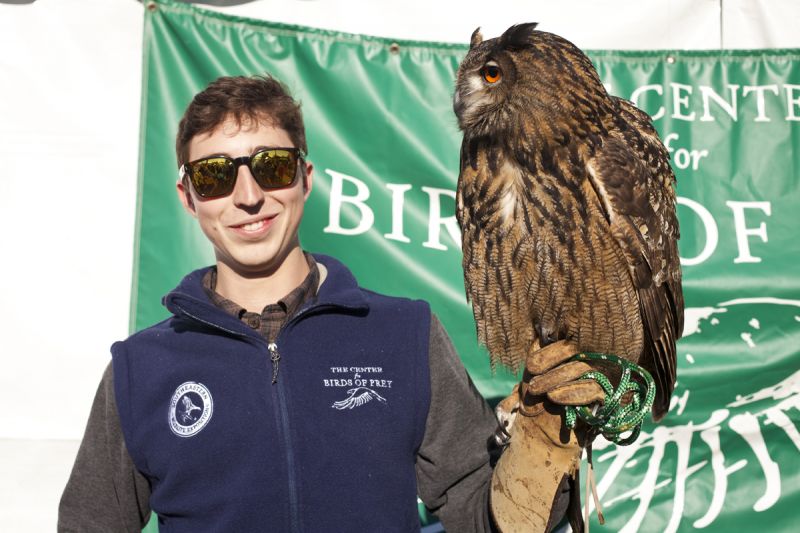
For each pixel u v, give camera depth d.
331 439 1.94
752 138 3.35
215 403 1.95
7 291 3.24
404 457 1.99
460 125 2.52
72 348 3.25
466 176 2.54
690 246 3.31
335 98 3.31
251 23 3.28
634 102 3.37
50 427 3.22
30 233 3.26
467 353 3.28
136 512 2.06
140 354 2.06
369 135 3.31
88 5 3.30
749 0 3.45
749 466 3.23
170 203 3.17
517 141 2.40
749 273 3.28
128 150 3.31
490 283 2.55
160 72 3.21
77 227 3.28
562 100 2.36
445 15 3.46
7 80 3.28
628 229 2.40
